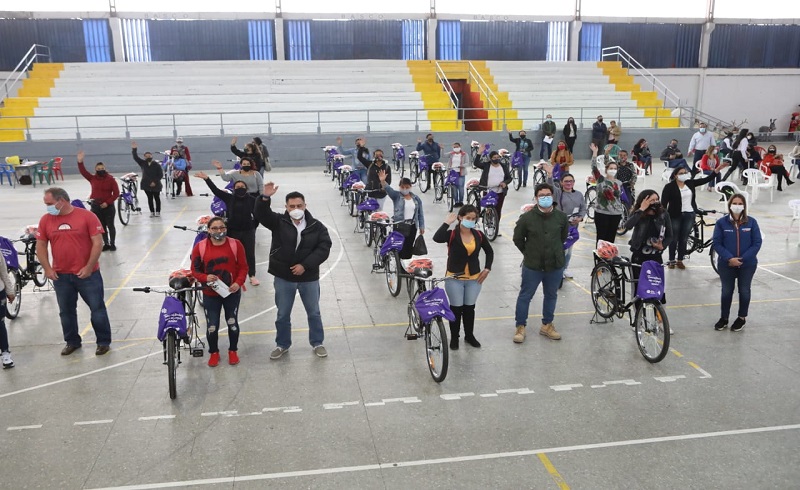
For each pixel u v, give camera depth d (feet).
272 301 28.96
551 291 24.00
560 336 24.36
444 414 18.75
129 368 22.04
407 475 15.80
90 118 83.30
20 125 81.97
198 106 87.04
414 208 33.04
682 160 61.11
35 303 29.12
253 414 18.79
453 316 20.31
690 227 33.06
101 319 23.09
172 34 97.76
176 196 59.41
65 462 16.48
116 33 95.40
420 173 60.95
